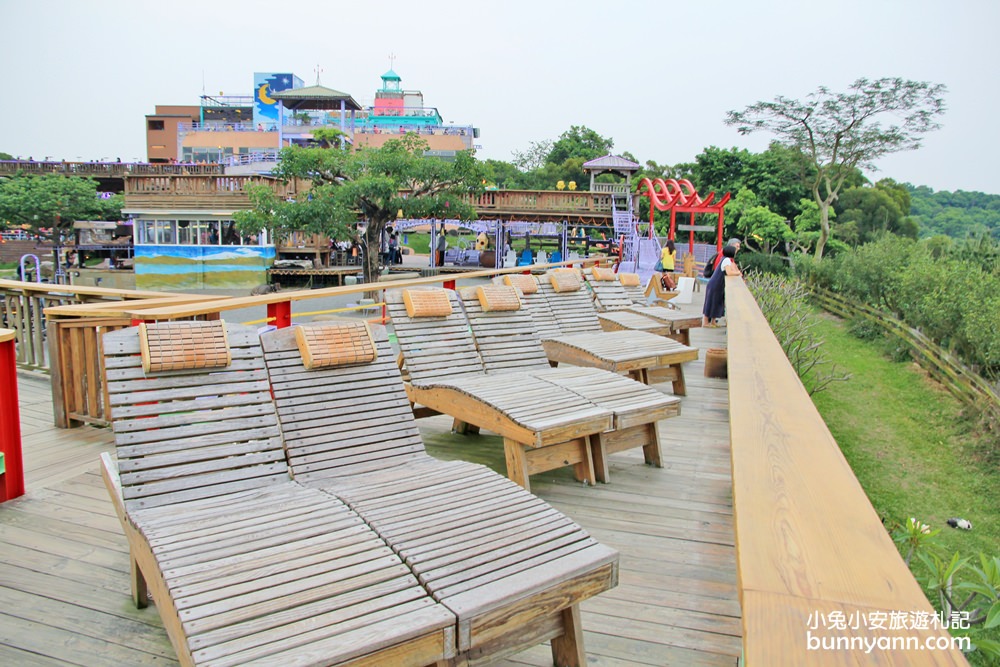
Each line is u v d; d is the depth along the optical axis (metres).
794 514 1.39
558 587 1.91
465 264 30.34
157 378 2.48
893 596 1.06
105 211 35.81
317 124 49.44
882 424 9.34
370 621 1.64
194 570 1.80
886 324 13.88
